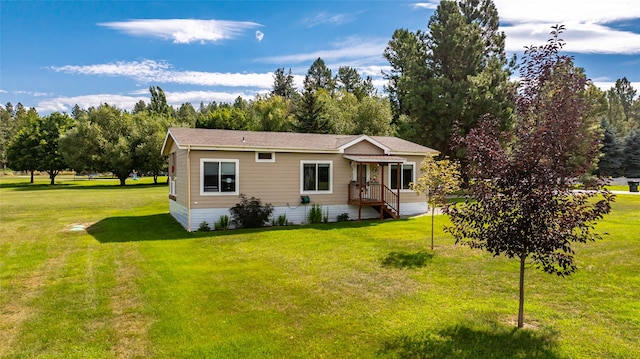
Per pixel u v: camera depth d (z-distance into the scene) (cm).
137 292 758
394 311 650
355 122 4159
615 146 4416
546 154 512
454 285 786
